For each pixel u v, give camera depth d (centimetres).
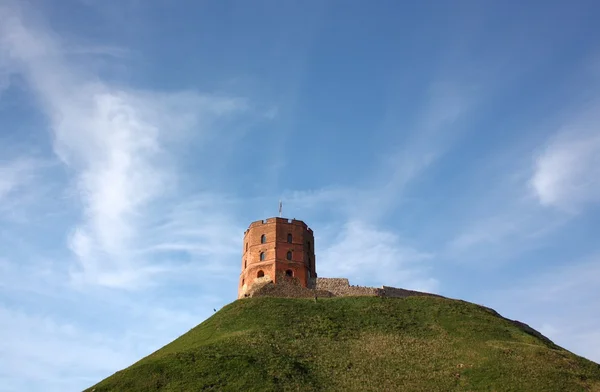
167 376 6594
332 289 9844
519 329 8556
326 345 7656
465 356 7238
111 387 6500
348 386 6512
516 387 6341
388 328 8250
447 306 9219
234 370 6669
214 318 9012
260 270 9938
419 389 6425
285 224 10325
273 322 8350
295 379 6588
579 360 7356
